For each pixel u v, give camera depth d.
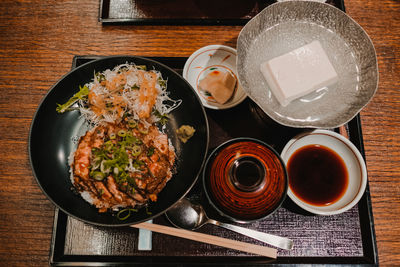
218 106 0.54
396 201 0.52
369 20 0.57
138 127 0.53
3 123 0.53
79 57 0.54
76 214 0.49
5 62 0.55
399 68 0.56
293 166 0.52
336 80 0.50
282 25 0.52
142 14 0.57
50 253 0.48
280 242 0.49
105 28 0.56
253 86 0.50
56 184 0.50
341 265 0.49
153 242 0.50
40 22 0.56
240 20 0.56
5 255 0.49
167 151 0.52
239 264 0.49
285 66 0.50
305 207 0.47
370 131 0.54
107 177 0.50
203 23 0.56
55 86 0.50
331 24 0.51
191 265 0.48
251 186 0.45
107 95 0.54
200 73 0.56
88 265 0.48
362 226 0.50
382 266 0.50
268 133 0.54
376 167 0.53
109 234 0.50
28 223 0.50
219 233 0.50
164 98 0.54
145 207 0.51
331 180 0.51
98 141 0.52
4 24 0.56
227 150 0.48
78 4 0.57
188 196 0.51
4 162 0.52
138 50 0.56
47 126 0.51
